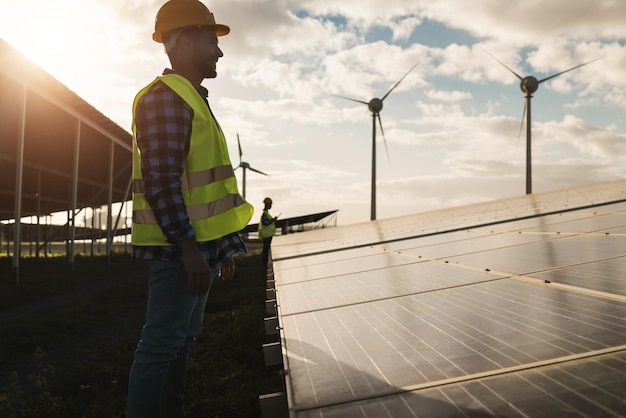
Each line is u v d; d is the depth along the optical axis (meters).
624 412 1.27
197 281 2.30
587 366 1.62
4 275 22.70
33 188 42.28
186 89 2.48
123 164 37.47
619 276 3.02
